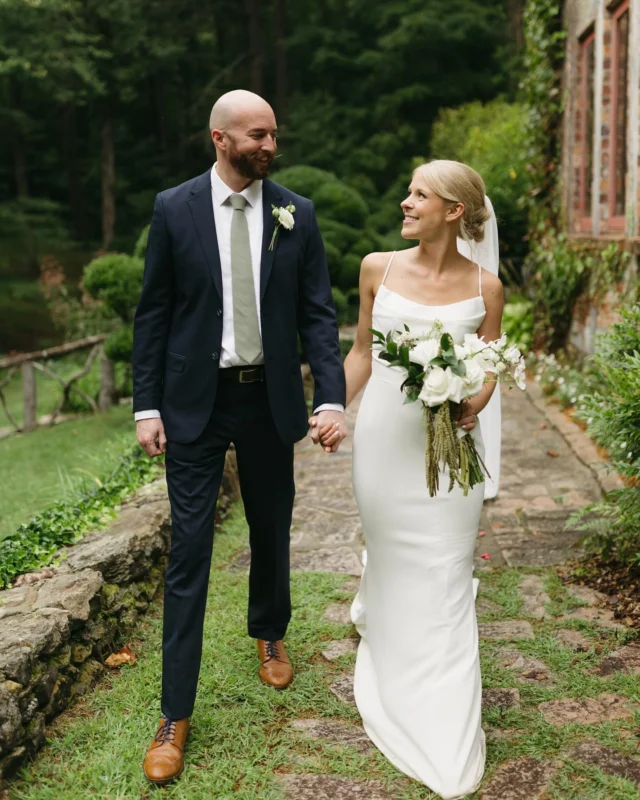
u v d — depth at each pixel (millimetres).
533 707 2715
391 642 2631
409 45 21531
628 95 6453
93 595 2998
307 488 5406
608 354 3752
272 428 2676
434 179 2619
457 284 2742
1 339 19016
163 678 2500
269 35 24766
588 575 3693
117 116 24281
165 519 3863
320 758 2494
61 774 2408
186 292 2549
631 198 6031
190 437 2547
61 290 13172
